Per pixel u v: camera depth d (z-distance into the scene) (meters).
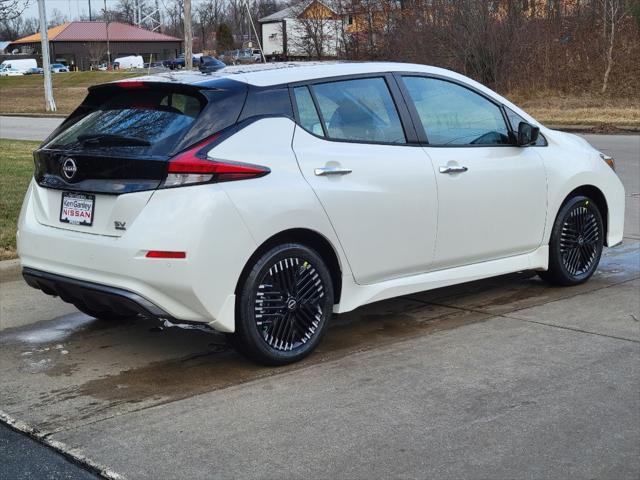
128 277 4.38
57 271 4.77
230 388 4.48
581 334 5.35
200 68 5.17
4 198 9.92
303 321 4.87
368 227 5.02
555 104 28.91
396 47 35.97
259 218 4.48
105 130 4.72
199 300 4.34
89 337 5.50
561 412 4.07
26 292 6.62
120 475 3.47
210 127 4.47
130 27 106.12
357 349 5.12
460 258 5.64
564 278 6.46
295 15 48.34
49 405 4.29
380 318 5.81
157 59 105.81
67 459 3.64
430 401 4.24
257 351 4.66
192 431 3.91
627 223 9.44
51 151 4.84
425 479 3.39
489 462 3.54
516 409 4.12
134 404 4.28
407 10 35.44
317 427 3.94
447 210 5.45
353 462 3.56
